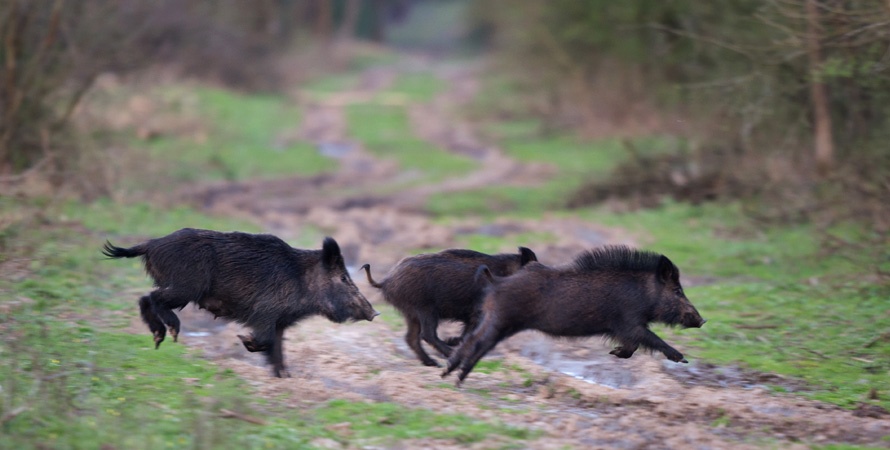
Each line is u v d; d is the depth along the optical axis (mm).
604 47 107312
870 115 56719
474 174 94188
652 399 29344
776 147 64625
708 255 53812
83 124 71562
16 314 35156
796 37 50531
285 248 31312
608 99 114750
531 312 29781
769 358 34938
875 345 36000
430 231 61531
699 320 30797
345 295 31250
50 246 46562
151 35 90938
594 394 29641
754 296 43969
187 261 29641
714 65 70625
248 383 29672
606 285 30203
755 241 56531
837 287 43562
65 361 29891
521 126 133750
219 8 134625
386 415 26656
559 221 66062
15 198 51719
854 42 46219
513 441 25047
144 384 28625
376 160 104812
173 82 125375
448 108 159250
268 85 160000
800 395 30828
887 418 28547
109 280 43281
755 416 27875
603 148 106438
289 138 117250
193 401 27031
